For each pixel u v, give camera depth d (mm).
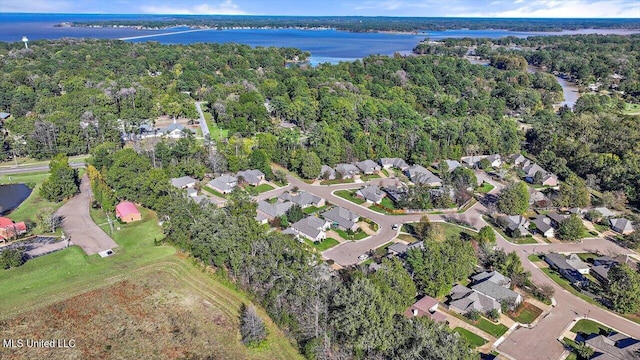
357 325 57719
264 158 125750
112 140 143125
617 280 74625
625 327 68250
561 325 68312
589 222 105250
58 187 105562
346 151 137375
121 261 79750
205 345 60938
